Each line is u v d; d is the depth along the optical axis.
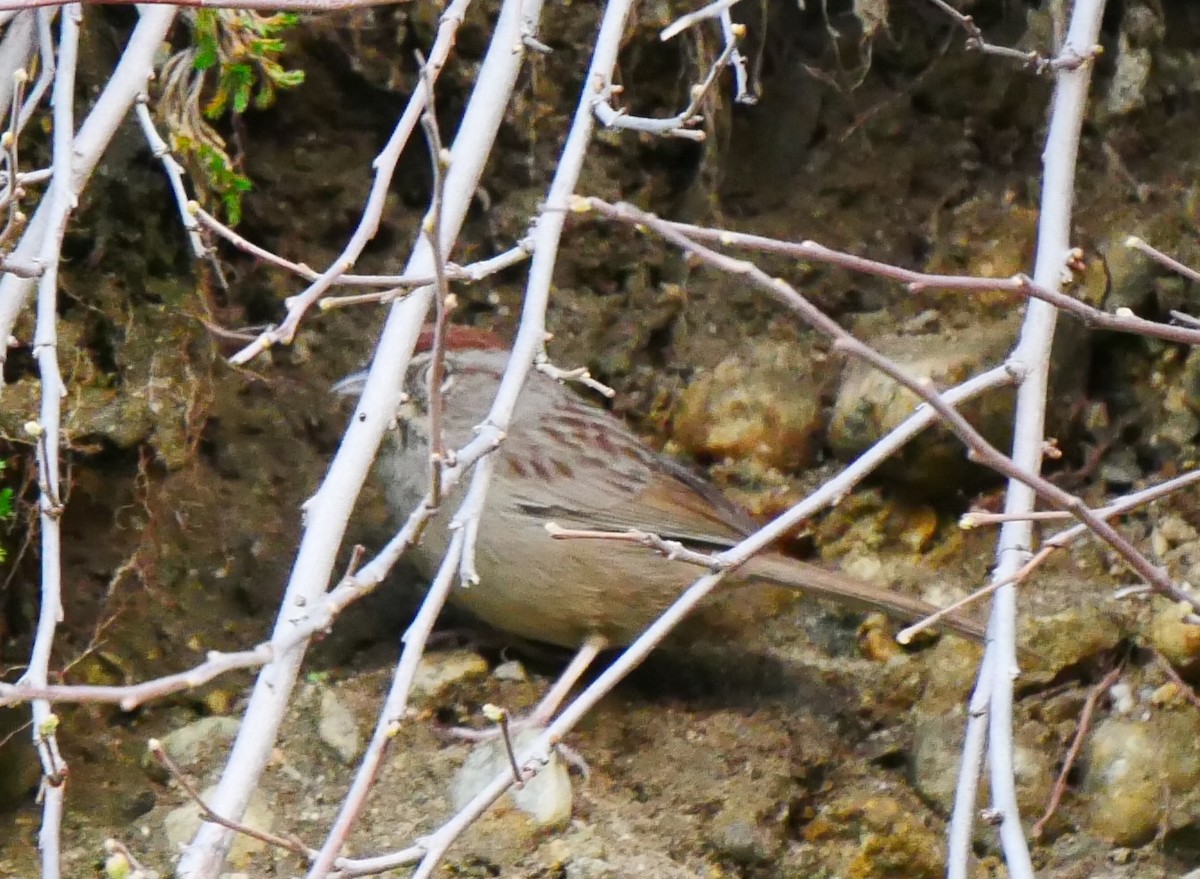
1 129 7.91
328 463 9.40
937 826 7.97
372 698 8.12
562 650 8.81
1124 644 8.57
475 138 6.62
